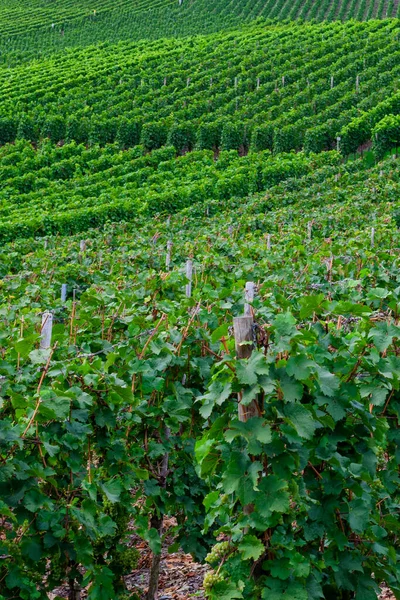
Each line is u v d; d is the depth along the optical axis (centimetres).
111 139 4006
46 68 5484
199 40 6031
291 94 4312
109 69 5109
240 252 1290
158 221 2434
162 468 520
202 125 3834
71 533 394
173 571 593
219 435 370
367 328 429
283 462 349
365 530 395
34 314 636
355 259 1021
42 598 392
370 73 4312
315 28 5847
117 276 1152
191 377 541
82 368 439
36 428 386
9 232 2523
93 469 459
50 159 3644
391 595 492
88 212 2662
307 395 382
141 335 542
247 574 362
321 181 3036
